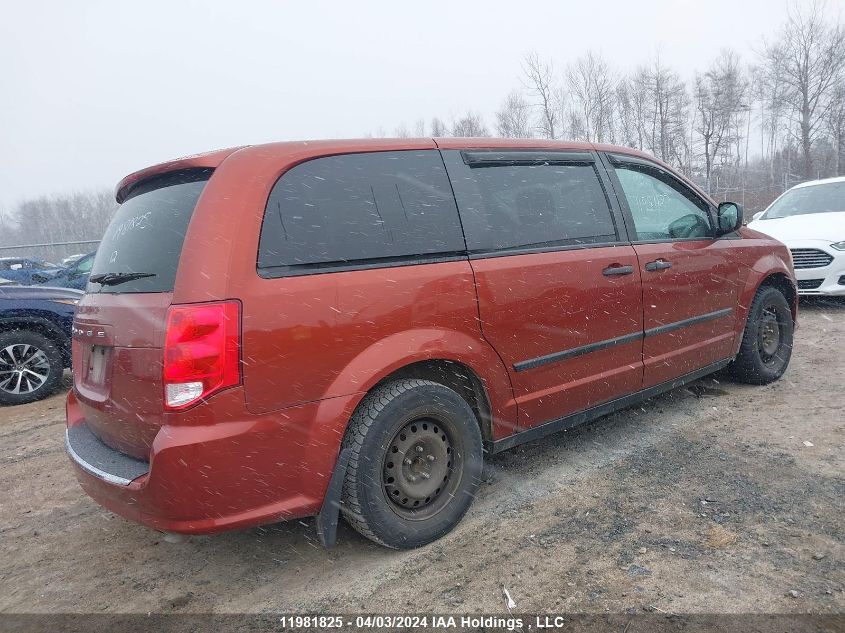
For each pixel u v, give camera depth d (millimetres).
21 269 13227
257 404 2234
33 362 6004
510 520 2879
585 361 3312
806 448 3408
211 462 2160
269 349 2252
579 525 2777
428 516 2711
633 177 3791
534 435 3160
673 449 3559
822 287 7039
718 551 2482
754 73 38094
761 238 4684
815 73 33250
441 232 2795
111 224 2918
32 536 3170
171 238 2395
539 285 3047
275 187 2424
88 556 2926
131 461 2428
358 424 2492
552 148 3396
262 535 2967
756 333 4469
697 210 4164
